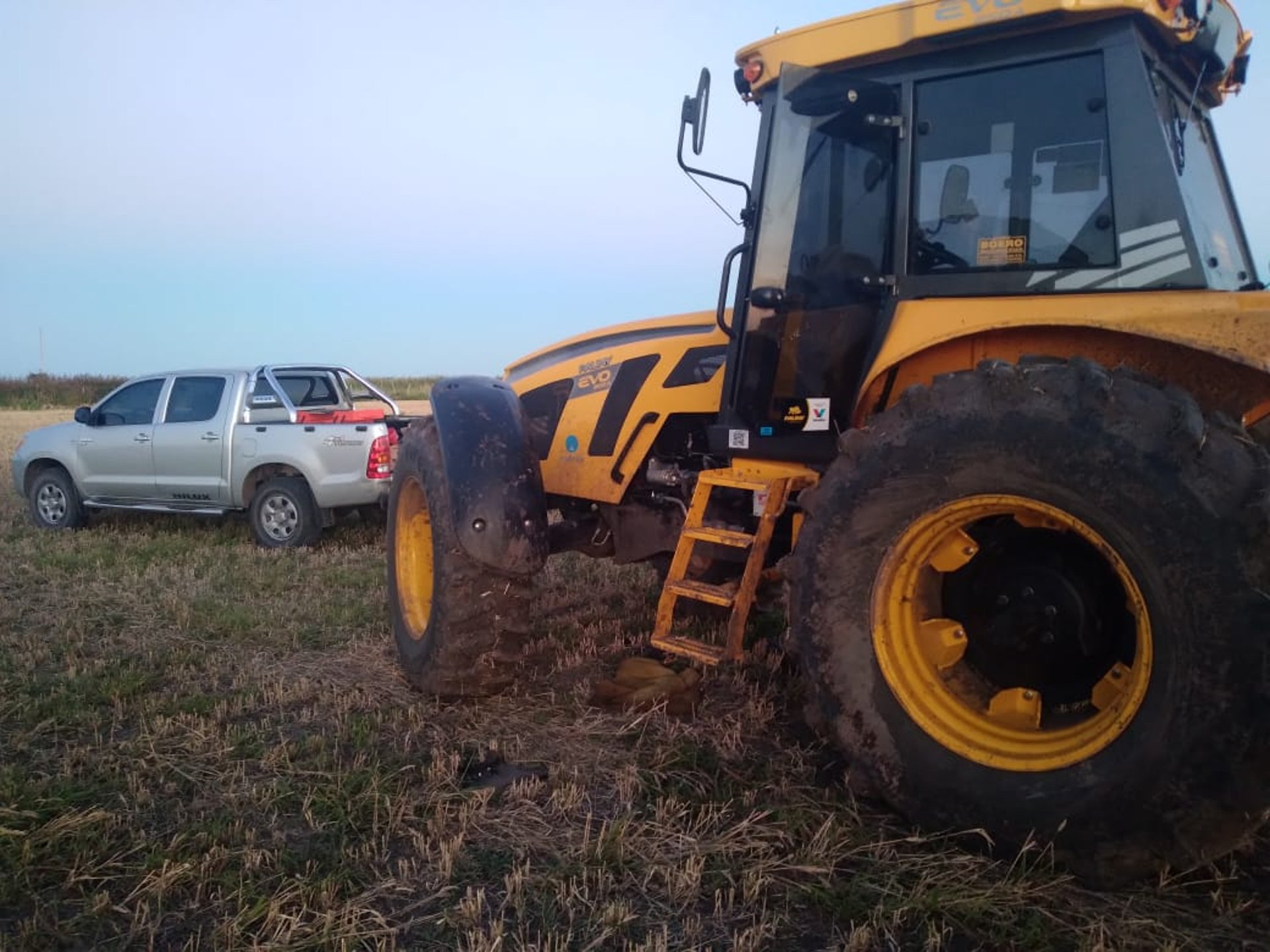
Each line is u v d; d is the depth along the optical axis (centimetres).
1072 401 263
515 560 415
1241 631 233
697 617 557
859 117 351
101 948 269
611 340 500
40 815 334
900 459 292
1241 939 250
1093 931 252
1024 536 303
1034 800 269
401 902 287
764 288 373
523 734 406
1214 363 285
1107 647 290
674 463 460
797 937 265
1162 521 244
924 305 323
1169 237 290
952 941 259
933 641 302
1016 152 318
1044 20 304
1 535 944
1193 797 241
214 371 941
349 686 473
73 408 3331
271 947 263
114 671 500
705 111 372
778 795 338
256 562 794
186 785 366
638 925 273
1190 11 300
